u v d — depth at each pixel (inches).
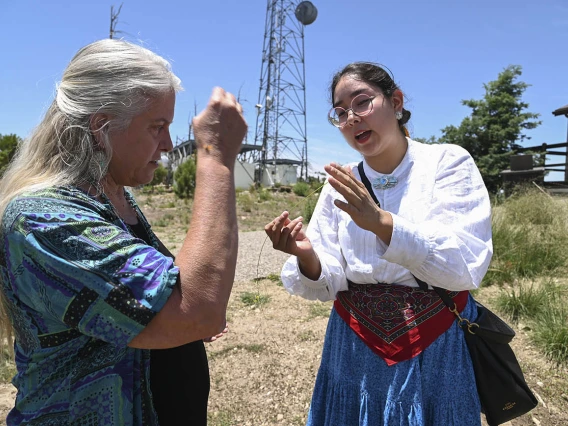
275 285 225.9
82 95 44.1
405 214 66.2
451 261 58.0
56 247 39.8
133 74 44.9
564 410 109.8
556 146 606.2
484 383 63.6
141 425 46.1
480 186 66.0
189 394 54.7
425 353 63.1
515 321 161.2
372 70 66.6
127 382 45.1
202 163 46.1
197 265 42.3
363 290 68.6
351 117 65.2
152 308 40.3
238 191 1098.1
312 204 440.1
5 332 47.8
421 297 64.2
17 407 44.5
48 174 44.5
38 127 46.4
